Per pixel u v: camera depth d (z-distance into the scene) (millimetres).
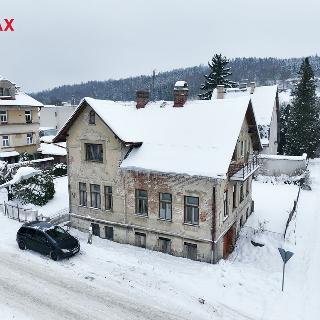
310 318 15367
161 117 24594
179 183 20703
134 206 22719
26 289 16969
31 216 26047
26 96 50406
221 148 20500
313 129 52469
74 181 25156
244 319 15055
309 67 52531
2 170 36594
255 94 47000
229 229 22656
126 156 22875
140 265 19734
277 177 39562
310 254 22391
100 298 16281
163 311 15398
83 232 25219
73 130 24422
